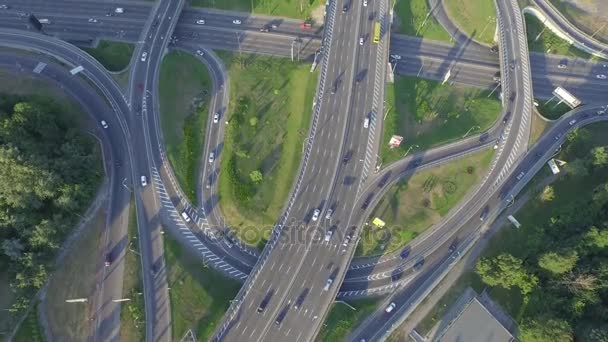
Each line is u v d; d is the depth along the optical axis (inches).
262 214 5428.2
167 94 6043.3
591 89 6771.7
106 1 6707.7
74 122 5703.7
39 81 5890.8
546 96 6668.3
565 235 5201.8
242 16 6766.7
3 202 4687.5
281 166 5674.2
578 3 7465.6
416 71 6614.2
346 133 5762.8
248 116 5944.9
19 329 4623.5
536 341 4552.2
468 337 4761.3
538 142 6127.0
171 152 5708.7
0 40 5979.3
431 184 5718.5
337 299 5132.9
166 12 6397.6
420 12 7012.8
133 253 5172.2
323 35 6318.9
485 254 5452.8
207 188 5561.0
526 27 7130.9
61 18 6555.1
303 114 5964.6
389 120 5999.0
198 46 6446.9
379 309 5108.3
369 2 6589.6
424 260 5383.9
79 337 4763.8
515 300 5147.6
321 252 5142.7
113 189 5467.5
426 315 5088.6
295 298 4923.7
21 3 6604.3
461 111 6299.2
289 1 6860.2
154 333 4849.9
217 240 5339.6
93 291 4955.7
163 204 5447.8
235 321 4815.5
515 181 5861.2
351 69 6112.2
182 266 5182.1
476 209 5674.2
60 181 4872.0
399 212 5531.5
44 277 4608.8
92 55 6279.5
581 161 5684.1
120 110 5876.0
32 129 5167.3
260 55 6451.8
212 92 6112.2
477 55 6860.2
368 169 5629.9
